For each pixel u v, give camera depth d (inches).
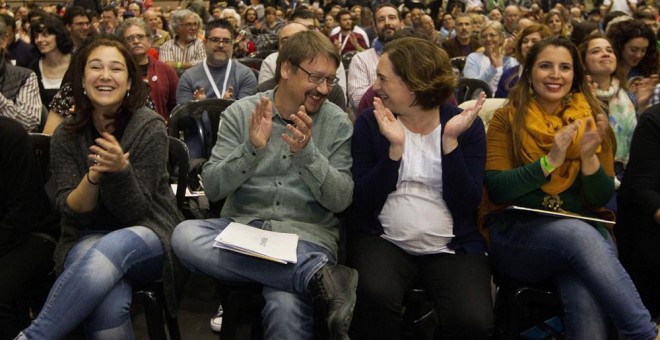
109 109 80.0
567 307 74.7
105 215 80.7
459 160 77.0
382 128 75.8
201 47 208.2
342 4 477.7
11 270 78.0
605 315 73.7
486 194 84.6
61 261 78.0
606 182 78.2
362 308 73.7
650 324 71.6
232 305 76.2
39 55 164.6
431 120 80.2
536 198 81.5
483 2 470.0
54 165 80.7
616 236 90.2
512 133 84.1
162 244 78.0
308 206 79.9
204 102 115.8
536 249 76.5
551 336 81.3
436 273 77.1
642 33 117.5
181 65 198.2
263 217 78.8
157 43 258.2
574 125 74.7
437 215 79.0
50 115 115.0
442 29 374.6
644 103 110.5
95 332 72.3
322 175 75.0
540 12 314.2
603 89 113.0
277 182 79.5
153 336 77.5
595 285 71.7
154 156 79.9
